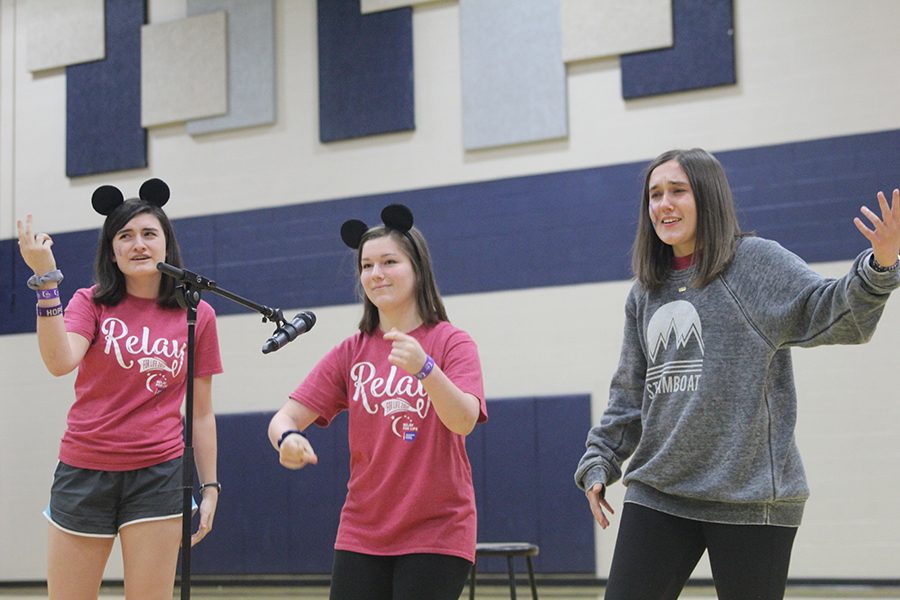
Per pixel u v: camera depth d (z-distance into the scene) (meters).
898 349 5.32
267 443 6.45
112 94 7.12
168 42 7.01
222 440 6.55
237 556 6.44
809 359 5.47
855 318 2.05
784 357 2.26
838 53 5.59
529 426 5.93
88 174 7.13
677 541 2.25
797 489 2.17
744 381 2.20
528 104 6.14
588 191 6.00
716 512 2.19
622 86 5.95
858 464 5.33
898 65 5.48
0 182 7.36
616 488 5.80
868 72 5.53
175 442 2.74
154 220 2.79
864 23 5.56
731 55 5.73
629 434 2.50
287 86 6.75
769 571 2.15
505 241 6.14
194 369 2.82
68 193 7.20
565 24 6.09
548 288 6.02
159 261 2.78
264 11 6.82
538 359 6.00
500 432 5.98
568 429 5.86
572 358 5.93
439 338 2.32
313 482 6.34
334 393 2.41
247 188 6.77
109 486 2.63
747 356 2.21
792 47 5.67
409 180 6.39
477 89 6.26
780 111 5.65
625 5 5.97
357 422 2.29
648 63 5.90
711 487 2.18
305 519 6.33
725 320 2.25
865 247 5.41
